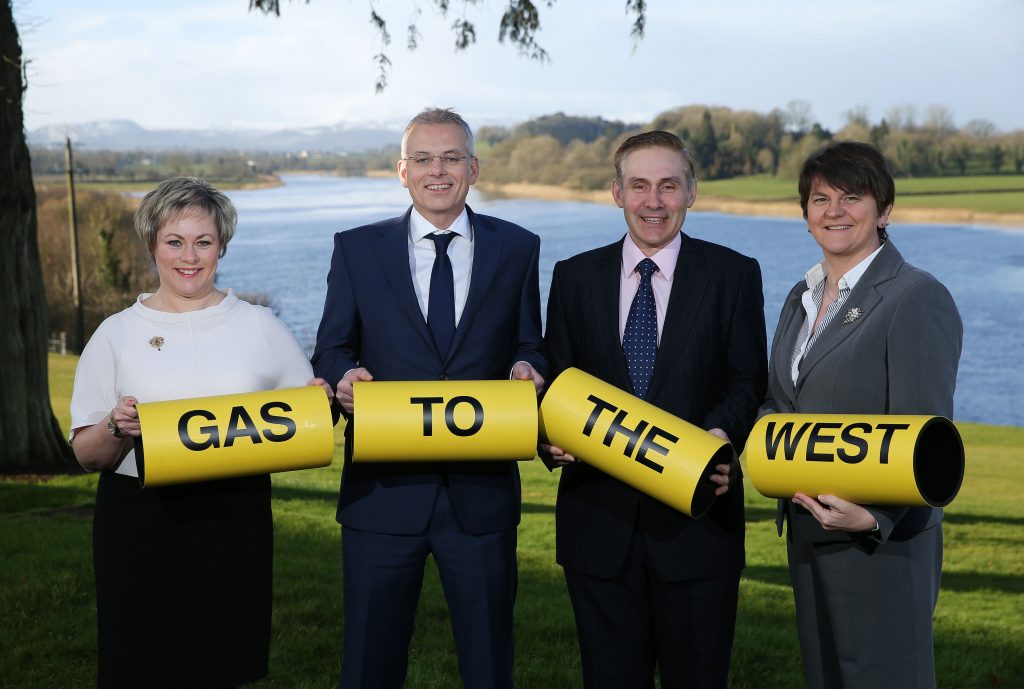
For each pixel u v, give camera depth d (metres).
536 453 3.10
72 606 5.01
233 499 2.96
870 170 2.79
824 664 2.89
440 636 4.76
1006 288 70.31
